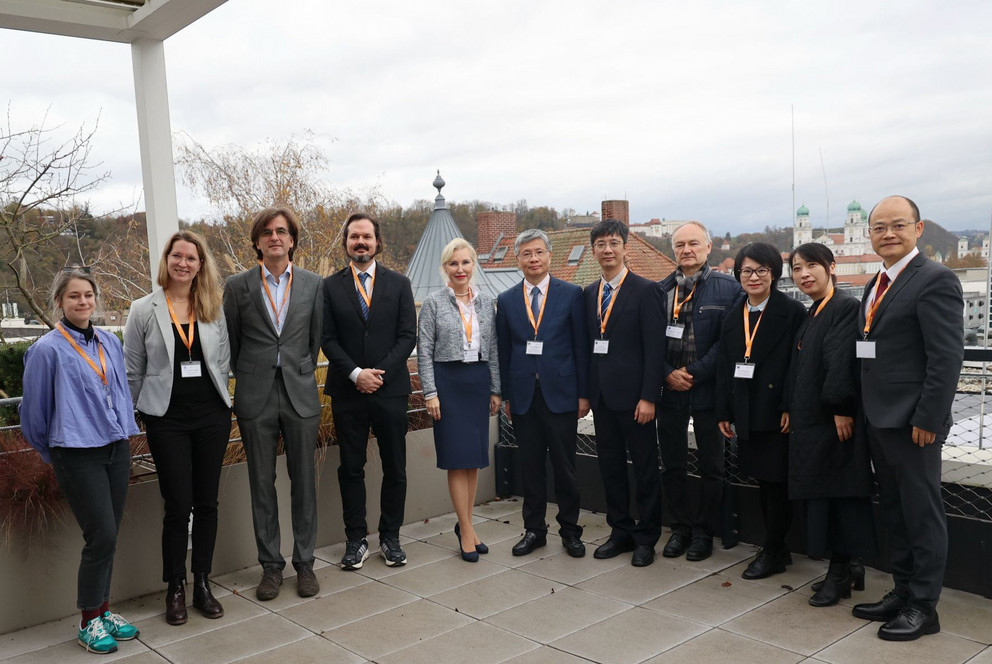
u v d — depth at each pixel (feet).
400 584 12.21
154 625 10.83
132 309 10.82
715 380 12.66
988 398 11.32
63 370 9.32
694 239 12.84
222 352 11.19
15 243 22.85
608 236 12.66
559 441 13.20
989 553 10.70
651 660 9.16
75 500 9.60
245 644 10.09
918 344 9.28
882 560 11.98
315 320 12.20
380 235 12.92
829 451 10.55
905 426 9.35
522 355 13.21
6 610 10.65
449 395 13.03
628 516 13.48
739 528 13.67
